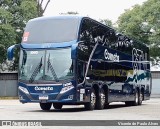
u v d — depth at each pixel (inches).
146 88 1370.6
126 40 1170.0
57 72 837.2
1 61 1882.4
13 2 1941.4
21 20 1916.8
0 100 1679.4
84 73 865.5
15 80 2023.9
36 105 1226.6
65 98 830.5
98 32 950.4
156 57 2123.5
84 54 865.5
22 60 871.1
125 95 1144.8
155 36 1985.7
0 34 1775.3
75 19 860.0
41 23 877.8
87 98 886.4
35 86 848.3
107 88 996.6
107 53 1005.2
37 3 2044.8
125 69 1147.9
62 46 842.2
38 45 860.6
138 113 816.3
